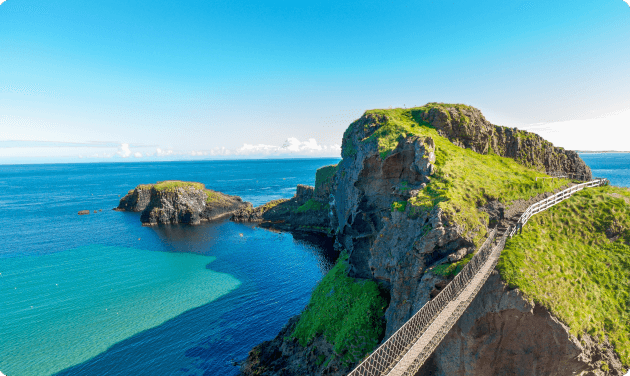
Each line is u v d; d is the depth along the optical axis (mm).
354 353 33469
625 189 38562
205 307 51812
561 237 31266
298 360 36812
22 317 48500
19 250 81938
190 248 83812
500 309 24359
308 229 101688
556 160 53406
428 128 45438
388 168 41250
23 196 188125
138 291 57969
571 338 23625
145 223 110812
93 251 81250
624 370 24141
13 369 37594
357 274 43875
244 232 100375
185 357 39844
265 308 51625
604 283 27953
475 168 38625
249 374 36562
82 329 45344
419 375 27609
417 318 20953
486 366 25578
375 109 52188
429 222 29953
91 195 188125
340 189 58594
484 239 29266
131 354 40250
